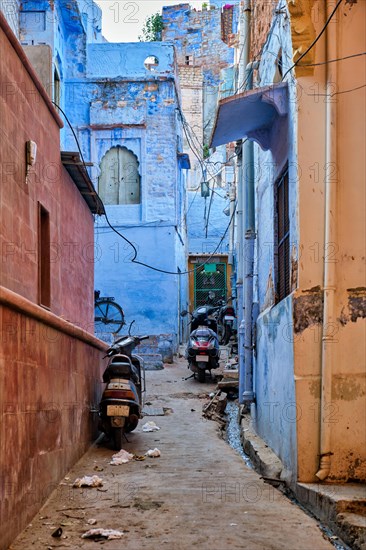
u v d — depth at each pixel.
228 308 19.78
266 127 8.09
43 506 5.43
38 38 14.16
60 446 6.30
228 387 12.66
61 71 16.61
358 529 4.78
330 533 5.12
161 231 18.36
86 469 6.90
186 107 32.44
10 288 5.41
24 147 6.02
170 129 18.62
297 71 6.25
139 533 4.74
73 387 7.06
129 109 18.59
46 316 5.46
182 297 21.58
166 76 18.61
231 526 4.91
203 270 26.05
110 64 18.88
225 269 26.02
